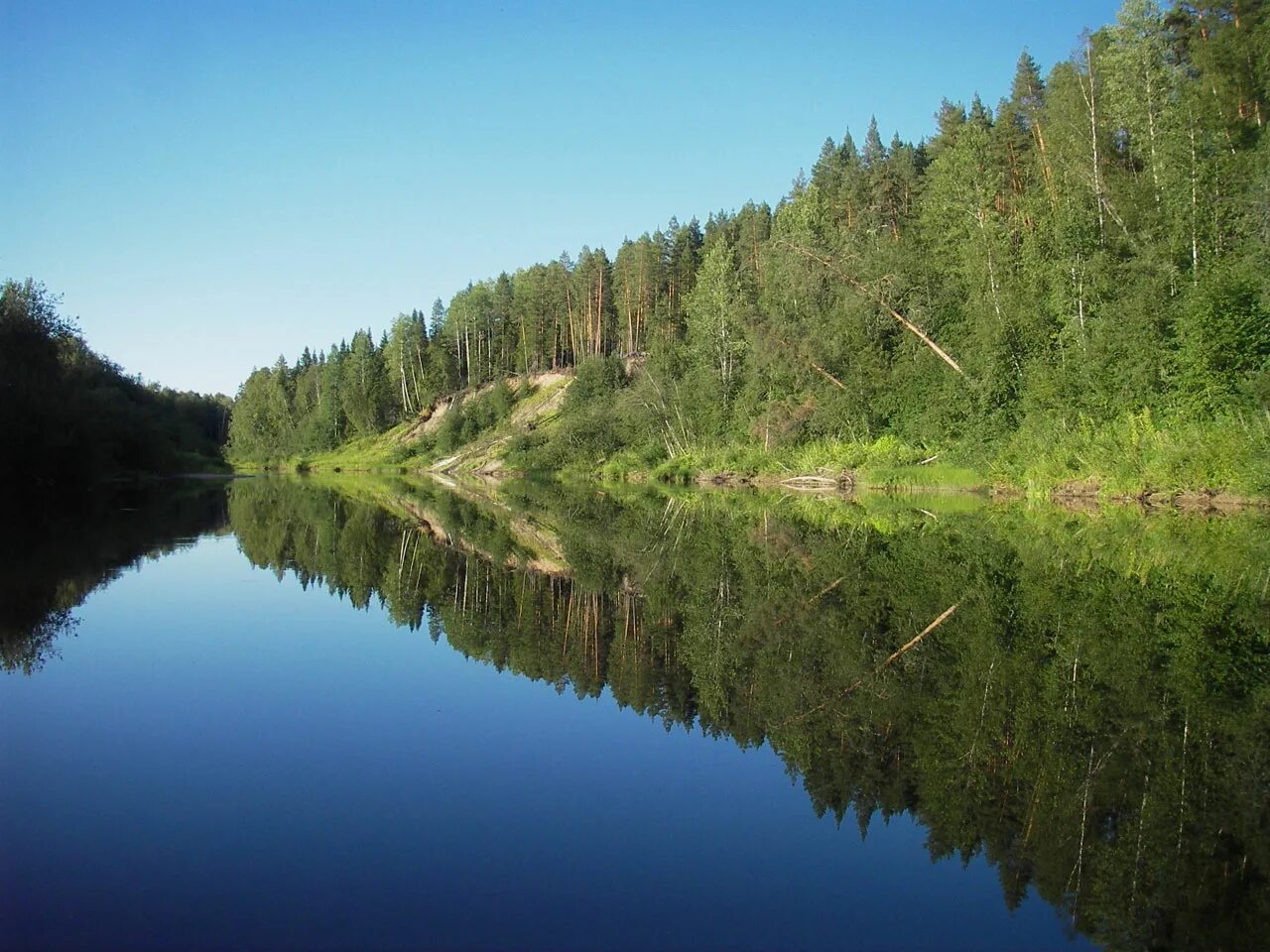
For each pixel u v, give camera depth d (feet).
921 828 18.45
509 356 319.06
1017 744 23.26
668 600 46.06
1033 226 119.85
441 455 288.51
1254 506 80.59
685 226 268.62
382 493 154.20
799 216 175.01
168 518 95.55
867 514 92.53
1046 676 29.45
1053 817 18.90
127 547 66.64
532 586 51.24
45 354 125.49
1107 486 91.25
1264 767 21.42
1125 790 20.15
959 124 162.61
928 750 23.00
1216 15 107.14
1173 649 32.63
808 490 136.56
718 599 45.96
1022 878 16.42
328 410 360.69
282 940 13.83
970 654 32.65
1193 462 84.28
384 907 14.89
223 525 87.66
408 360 352.49
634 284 269.23
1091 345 99.45
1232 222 94.53
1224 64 100.22
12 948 13.39
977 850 17.48
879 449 130.93
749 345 164.76
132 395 207.31
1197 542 61.41
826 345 139.74
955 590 45.37
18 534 75.15
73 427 122.93
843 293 142.10
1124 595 42.65
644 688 29.14
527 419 264.31
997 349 112.06
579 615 42.24
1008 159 149.48
